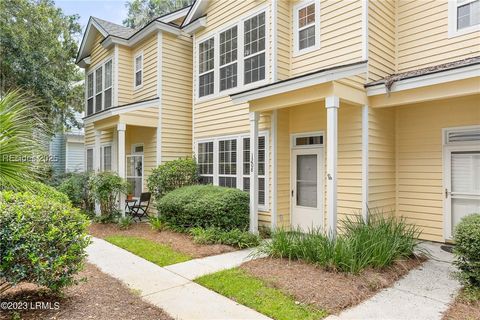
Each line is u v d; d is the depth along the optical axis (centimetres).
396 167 691
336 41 675
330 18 688
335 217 529
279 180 735
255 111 681
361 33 629
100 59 1216
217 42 894
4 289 325
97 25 1180
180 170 896
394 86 575
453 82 511
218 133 882
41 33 1340
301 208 736
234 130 833
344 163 646
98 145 1029
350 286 388
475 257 374
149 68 1034
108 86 1152
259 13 777
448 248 584
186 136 1047
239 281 418
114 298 368
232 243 610
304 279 410
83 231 360
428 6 660
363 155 614
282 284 398
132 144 1109
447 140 625
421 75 533
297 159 754
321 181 701
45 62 1372
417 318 324
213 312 338
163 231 738
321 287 385
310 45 732
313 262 463
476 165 588
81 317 314
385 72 669
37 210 326
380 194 643
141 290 398
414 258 511
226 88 865
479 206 582
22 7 1282
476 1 598
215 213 662
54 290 347
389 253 454
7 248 298
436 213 632
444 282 421
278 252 502
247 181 793
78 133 1827
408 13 690
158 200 852
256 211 682
